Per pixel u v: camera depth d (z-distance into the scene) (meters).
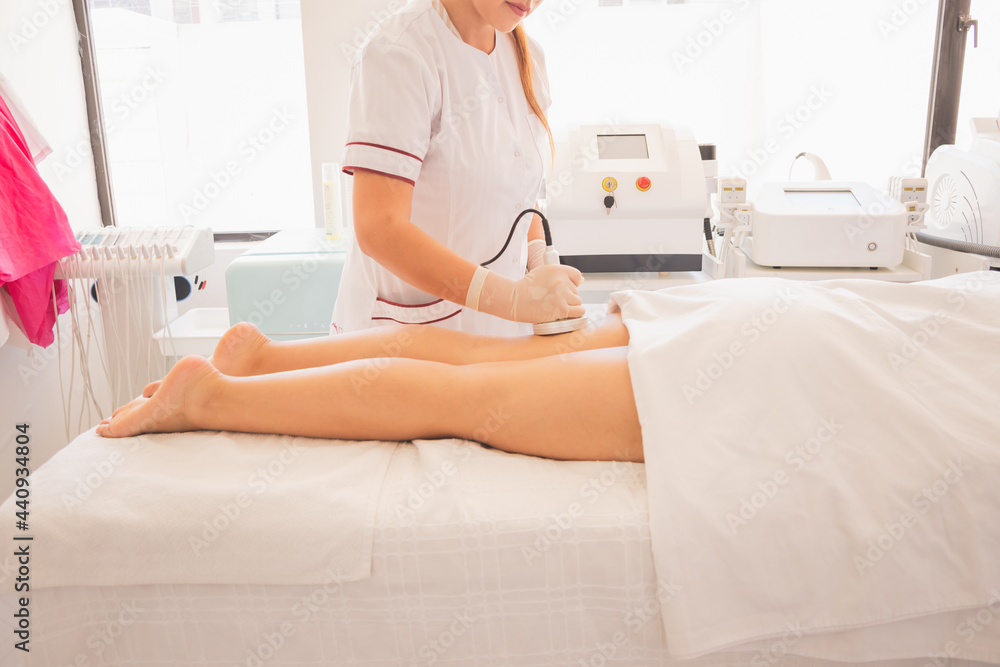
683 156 1.98
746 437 0.91
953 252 2.15
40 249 1.75
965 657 0.86
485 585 0.87
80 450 1.03
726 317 1.02
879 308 1.09
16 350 1.92
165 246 1.97
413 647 0.89
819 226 1.96
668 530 0.84
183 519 0.87
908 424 0.90
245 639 0.89
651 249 2.00
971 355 1.02
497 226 1.30
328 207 2.14
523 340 1.18
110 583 0.86
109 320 2.05
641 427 0.96
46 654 0.88
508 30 1.13
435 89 1.12
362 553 0.86
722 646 0.82
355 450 1.04
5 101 1.87
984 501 0.86
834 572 0.85
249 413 1.06
